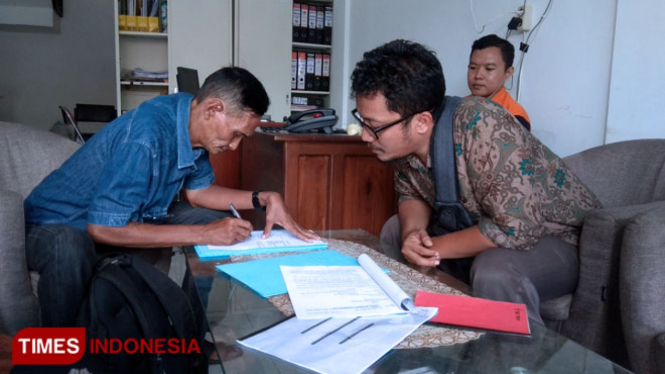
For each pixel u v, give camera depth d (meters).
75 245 1.25
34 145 1.71
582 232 1.27
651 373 1.04
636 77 1.66
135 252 1.35
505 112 1.20
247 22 3.87
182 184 1.58
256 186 2.21
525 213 1.14
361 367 0.60
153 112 1.38
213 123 1.37
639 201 1.47
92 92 5.23
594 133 1.86
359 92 1.14
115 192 1.24
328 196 1.88
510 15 2.26
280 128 2.22
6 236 1.23
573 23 1.93
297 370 0.61
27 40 5.00
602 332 1.24
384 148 1.21
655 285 1.03
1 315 1.25
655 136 1.61
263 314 0.78
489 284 1.11
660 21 1.58
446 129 1.20
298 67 4.07
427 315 0.77
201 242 1.21
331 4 4.13
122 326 0.89
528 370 0.65
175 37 3.74
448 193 1.26
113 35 5.17
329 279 0.92
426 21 2.92
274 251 1.16
